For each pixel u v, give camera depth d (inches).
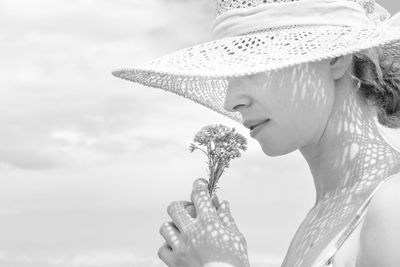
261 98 48.0
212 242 50.1
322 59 47.1
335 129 48.8
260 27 49.5
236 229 51.2
